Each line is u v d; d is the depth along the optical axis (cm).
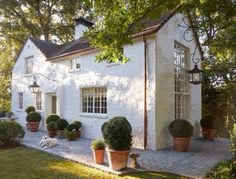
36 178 664
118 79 1151
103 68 1227
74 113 1402
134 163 741
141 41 1062
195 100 1396
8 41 2638
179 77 1251
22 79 1906
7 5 2323
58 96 1498
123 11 596
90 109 1323
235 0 627
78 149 1012
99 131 1239
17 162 829
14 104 2011
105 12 594
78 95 1379
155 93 1009
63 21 2705
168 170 717
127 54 1114
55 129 1330
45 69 1645
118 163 709
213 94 1786
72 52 1387
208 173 657
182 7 615
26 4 2430
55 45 1916
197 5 616
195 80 1009
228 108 1769
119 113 1136
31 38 1842
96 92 1293
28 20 2598
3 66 2703
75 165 791
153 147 1002
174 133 995
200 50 1472
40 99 1708
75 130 1280
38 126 1587
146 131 1025
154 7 592
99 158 779
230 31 970
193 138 1336
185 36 1289
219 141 1253
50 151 975
